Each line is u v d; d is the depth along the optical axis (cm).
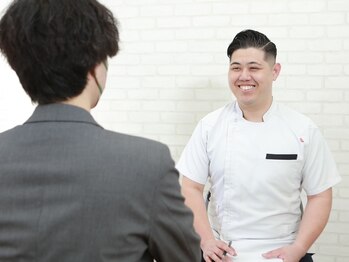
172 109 234
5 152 65
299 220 161
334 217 218
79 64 66
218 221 163
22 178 63
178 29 227
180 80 230
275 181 152
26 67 67
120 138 68
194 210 163
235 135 160
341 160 215
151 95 236
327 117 214
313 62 212
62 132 65
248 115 160
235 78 154
